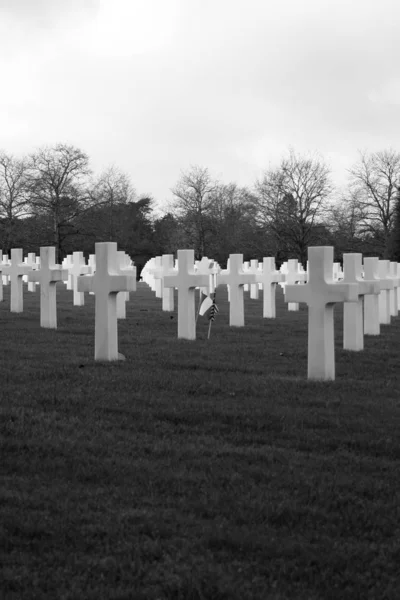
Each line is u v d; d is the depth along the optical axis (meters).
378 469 7.76
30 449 7.93
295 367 13.66
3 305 25.67
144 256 82.00
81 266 28.11
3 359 13.51
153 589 5.16
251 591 5.16
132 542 5.80
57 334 17.41
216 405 10.10
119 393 10.66
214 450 8.12
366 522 6.34
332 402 10.56
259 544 5.84
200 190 69.31
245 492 6.91
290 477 7.32
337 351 15.69
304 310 28.72
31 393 10.48
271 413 9.71
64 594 5.07
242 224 71.44
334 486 7.13
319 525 6.26
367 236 66.94
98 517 6.24
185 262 17.09
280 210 62.47
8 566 5.45
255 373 12.95
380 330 20.33
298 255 63.44
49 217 63.81
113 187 80.38
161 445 8.20
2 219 63.38
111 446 8.13
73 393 10.54
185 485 7.04
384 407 10.41
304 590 5.23
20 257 22.55
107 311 13.46
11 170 63.50
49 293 18.67
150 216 85.56
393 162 66.19
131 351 14.91
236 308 20.80
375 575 5.47
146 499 6.66
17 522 6.05
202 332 19.02
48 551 5.68
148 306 27.98
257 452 8.12
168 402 10.22
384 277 21.12
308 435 8.88
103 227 67.88
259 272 35.09
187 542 5.83
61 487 6.91
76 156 63.22
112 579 5.29
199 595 5.08
